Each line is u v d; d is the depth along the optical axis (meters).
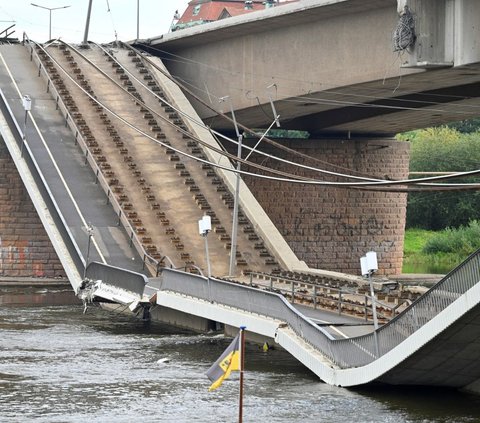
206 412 54.69
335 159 131.75
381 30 94.94
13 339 77.00
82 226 96.31
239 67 113.44
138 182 102.56
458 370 57.06
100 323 85.56
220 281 73.69
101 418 53.69
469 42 81.75
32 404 56.59
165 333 80.62
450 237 161.25
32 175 101.19
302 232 130.75
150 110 101.56
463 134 197.38
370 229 133.88
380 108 114.12
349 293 70.19
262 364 67.00
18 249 116.81
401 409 54.81
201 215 100.00
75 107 111.31
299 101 107.75
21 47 123.94
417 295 73.56
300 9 100.62
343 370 59.41
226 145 128.12
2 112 109.50
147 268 91.75
